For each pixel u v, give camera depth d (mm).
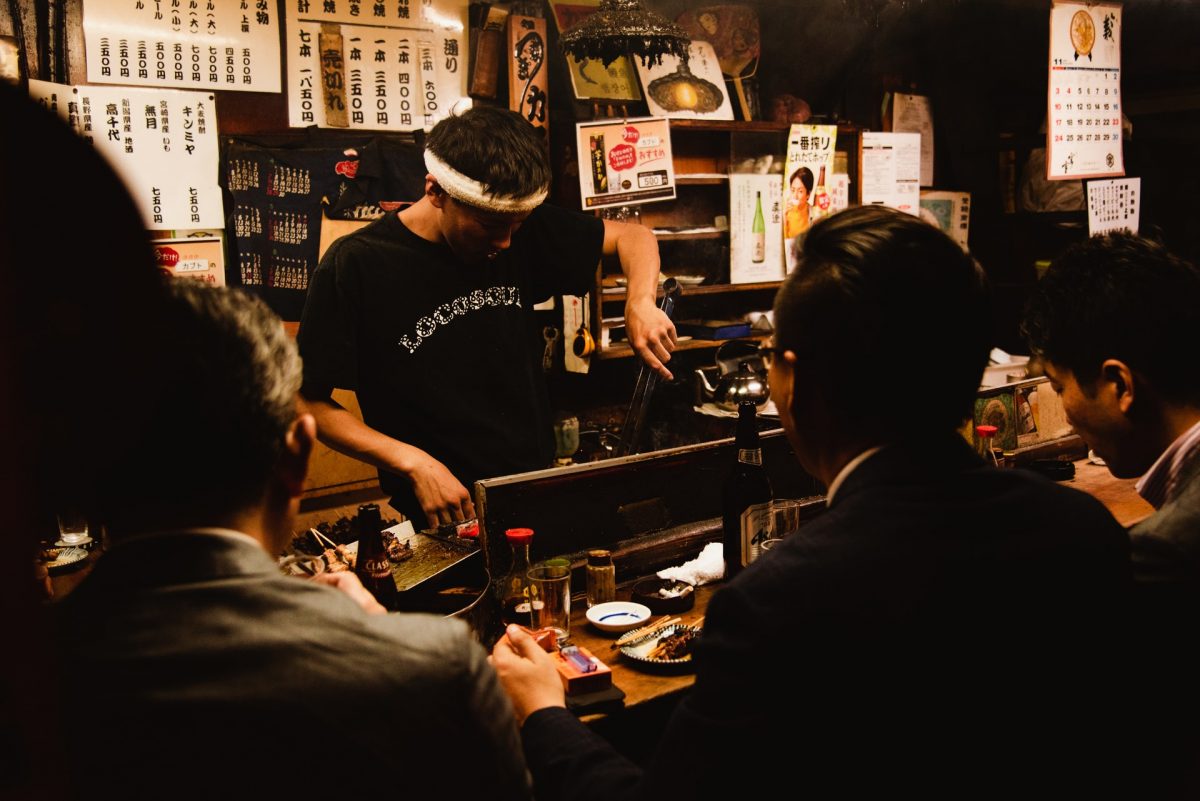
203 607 822
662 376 2568
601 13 3186
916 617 929
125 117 3436
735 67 4738
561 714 1345
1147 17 5289
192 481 839
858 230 1033
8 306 497
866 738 933
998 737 958
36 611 492
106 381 715
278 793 802
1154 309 1448
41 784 500
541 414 2727
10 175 624
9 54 3211
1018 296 5445
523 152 2262
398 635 878
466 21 3996
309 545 2195
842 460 1075
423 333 2480
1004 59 5566
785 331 1076
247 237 3684
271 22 3641
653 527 2268
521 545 1971
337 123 3812
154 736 783
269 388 864
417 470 2264
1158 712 1271
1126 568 1053
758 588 982
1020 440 3025
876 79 5238
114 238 677
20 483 489
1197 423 1460
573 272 2770
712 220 4879
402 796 843
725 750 951
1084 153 4102
